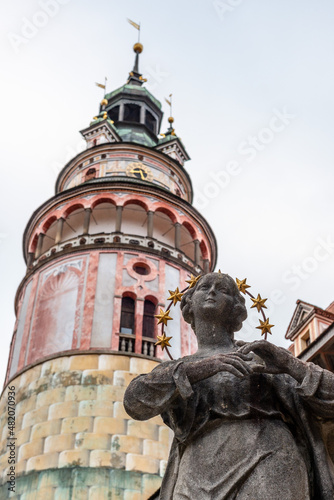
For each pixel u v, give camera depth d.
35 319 41.56
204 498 4.72
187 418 5.16
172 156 58.53
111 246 43.31
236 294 5.98
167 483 5.40
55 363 38.22
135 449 34.34
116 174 51.06
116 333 39.06
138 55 71.69
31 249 47.25
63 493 32.25
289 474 4.76
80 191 46.81
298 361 5.10
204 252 48.12
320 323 23.69
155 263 43.16
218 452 4.92
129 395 5.12
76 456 33.75
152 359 38.25
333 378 5.00
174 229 47.50
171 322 40.69
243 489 4.69
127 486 32.72
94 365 37.62
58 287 42.25
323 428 5.20
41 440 34.94
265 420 5.06
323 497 4.87
